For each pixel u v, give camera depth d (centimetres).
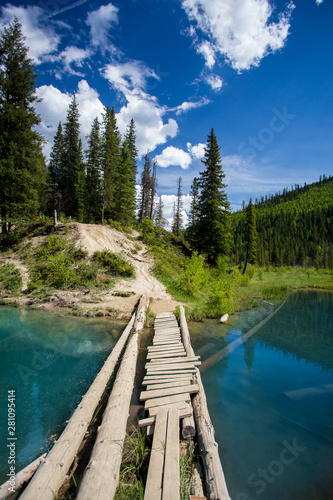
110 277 1711
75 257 1822
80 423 381
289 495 302
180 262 2470
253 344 885
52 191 2805
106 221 2772
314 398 539
